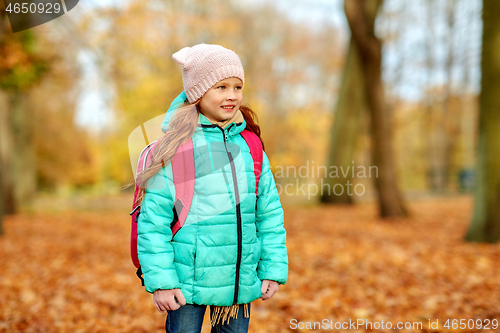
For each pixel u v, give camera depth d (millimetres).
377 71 9992
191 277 1664
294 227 9742
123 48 12320
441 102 23234
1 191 8914
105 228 10648
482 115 6867
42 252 7227
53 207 16625
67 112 24250
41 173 25969
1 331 3365
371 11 10797
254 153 1844
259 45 24422
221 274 1678
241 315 1808
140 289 4652
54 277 5344
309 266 5574
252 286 1753
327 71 27703
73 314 3807
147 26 13086
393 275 5023
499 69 6547
